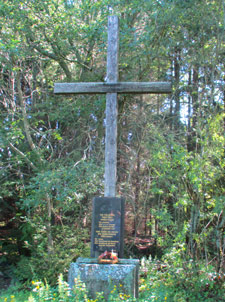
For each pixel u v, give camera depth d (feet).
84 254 32.78
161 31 36.19
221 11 34.22
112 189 19.20
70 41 36.88
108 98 20.18
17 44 32.37
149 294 20.42
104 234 18.13
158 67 41.04
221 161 26.61
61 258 32.83
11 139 33.53
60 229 35.55
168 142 30.32
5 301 16.96
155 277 25.08
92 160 31.17
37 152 34.83
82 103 38.01
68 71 41.45
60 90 20.65
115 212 18.30
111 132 19.76
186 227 25.76
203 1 34.30
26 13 33.50
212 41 35.73
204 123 30.55
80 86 20.53
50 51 40.09
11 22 33.01
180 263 25.39
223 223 26.96
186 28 36.86
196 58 35.32
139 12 36.35
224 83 33.63
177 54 38.65
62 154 40.70
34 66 41.11
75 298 14.58
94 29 34.47
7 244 43.34
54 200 36.63
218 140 26.48
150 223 28.22
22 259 35.96
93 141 38.01
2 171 35.06
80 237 34.30
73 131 40.73
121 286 15.94
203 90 33.19
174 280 24.71
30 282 32.60
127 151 40.98
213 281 24.43
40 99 43.88
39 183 30.71
